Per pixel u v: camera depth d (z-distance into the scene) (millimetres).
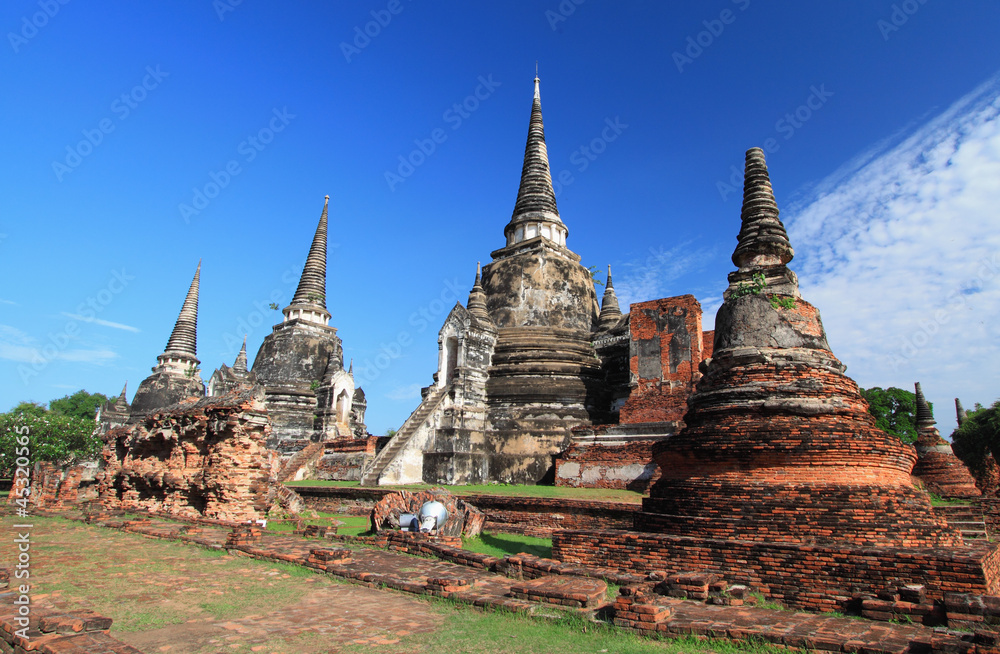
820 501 9594
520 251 35406
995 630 6254
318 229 51062
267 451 19688
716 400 11516
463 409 29078
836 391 10836
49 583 9438
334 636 6785
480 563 10461
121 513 19578
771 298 11977
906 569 7734
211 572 10383
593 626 7008
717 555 9148
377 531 15562
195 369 53219
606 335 31562
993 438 38844
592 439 25031
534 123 39625
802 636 6262
